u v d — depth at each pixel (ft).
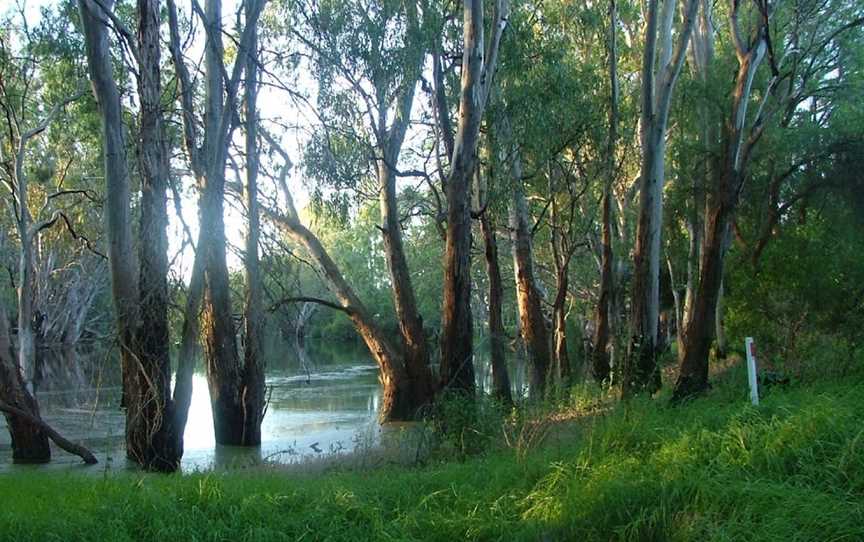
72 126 95.71
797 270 63.36
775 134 76.84
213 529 24.34
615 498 23.26
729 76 79.36
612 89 75.82
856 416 26.07
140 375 53.72
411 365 79.15
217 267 69.62
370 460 45.98
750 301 65.31
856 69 82.94
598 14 81.35
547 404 56.13
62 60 71.20
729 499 21.71
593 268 122.01
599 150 78.38
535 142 69.92
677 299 110.01
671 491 22.81
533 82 70.79
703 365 49.57
